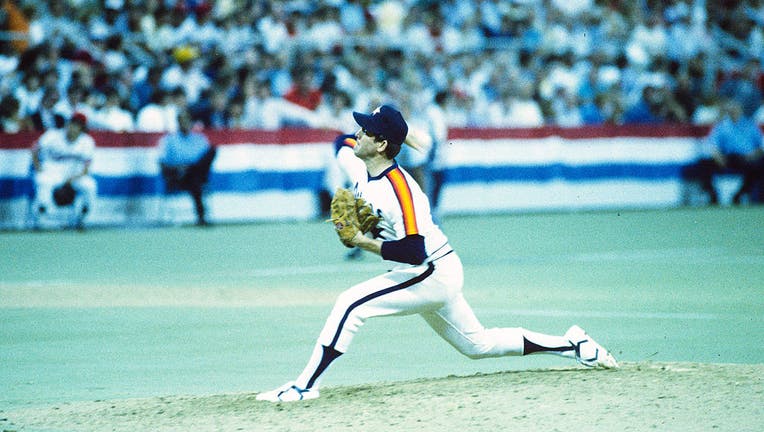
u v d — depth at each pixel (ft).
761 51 321.11
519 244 209.67
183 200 239.50
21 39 244.83
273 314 128.57
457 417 70.54
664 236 223.51
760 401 72.33
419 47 281.13
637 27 314.14
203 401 79.87
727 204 293.02
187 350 106.32
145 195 236.02
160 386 89.30
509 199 271.69
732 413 69.51
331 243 212.23
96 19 259.19
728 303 133.90
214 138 240.94
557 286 151.43
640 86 296.10
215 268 175.32
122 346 108.68
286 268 175.52
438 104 194.29
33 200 226.99
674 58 313.53
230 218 243.81
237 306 135.13
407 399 76.23
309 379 78.48
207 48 261.65
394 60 261.85
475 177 266.98
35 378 92.99
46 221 228.02
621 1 321.93
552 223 250.78
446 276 78.48
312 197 251.80
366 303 77.77
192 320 124.36
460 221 254.68
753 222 250.37
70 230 229.45
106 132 231.71
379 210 76.89
